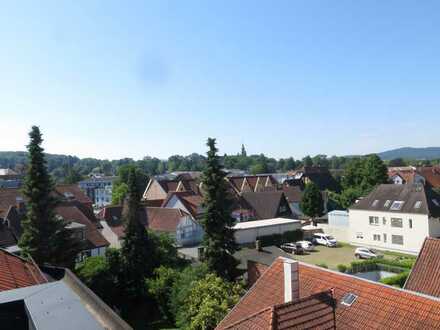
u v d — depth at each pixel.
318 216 69.06
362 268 38.44
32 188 33.94
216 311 23.94
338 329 14.14
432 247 21.00
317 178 99.31
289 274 16.34
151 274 35.12
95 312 15.00
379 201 53.75
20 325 8.58
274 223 56.75
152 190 88.00
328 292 15.65
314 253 51.00
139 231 36.28
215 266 32.56
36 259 32.88
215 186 33.28
